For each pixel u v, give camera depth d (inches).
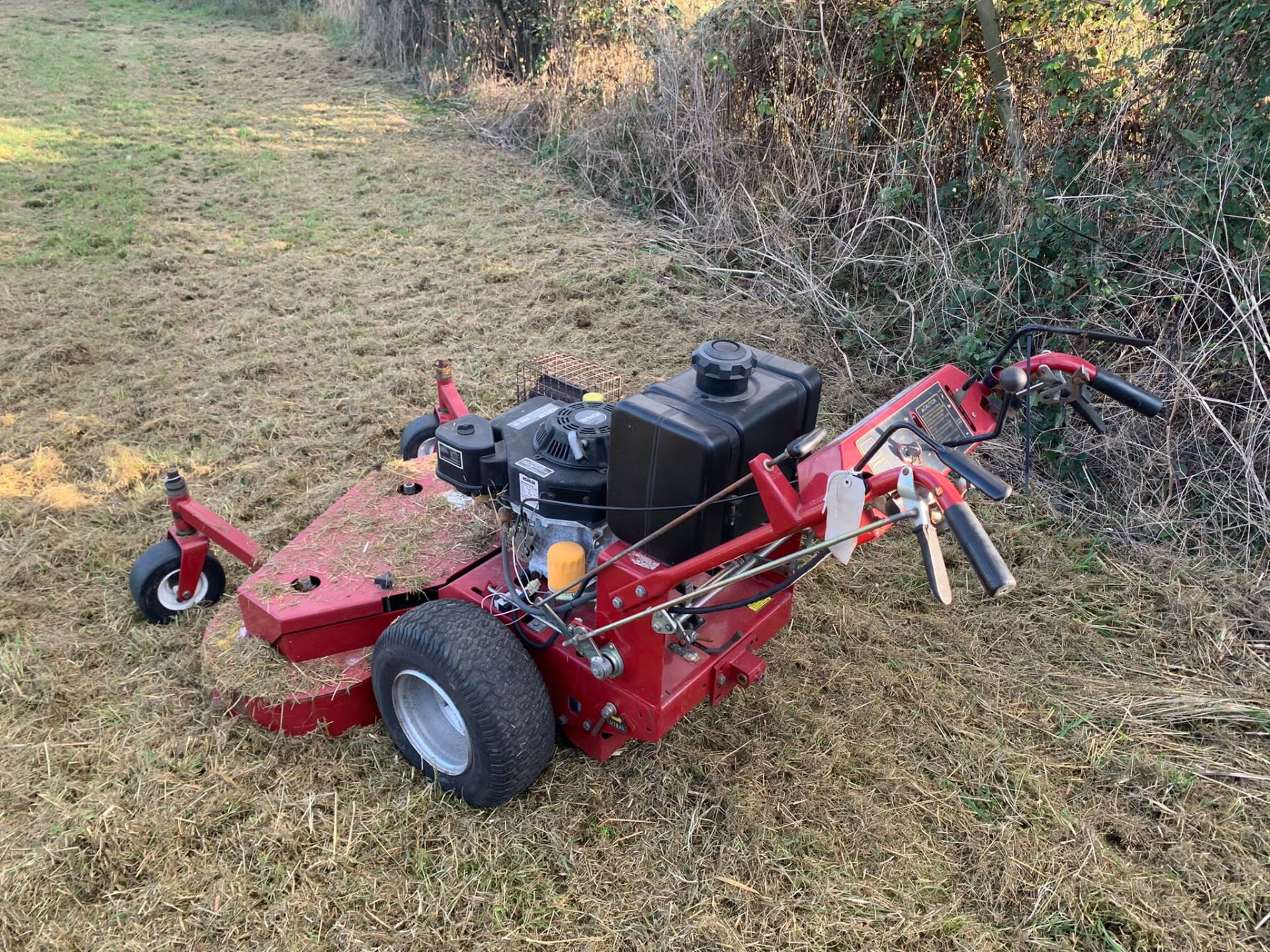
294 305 261.4
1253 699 141.1
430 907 107.7
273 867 111.6
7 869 109.9
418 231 311.9
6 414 207.9
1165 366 185.5
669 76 317.1
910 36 239.5
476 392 219.9
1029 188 218.8
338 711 127.2
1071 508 184.2
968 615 159.2
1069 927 108.4
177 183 346.0
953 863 115.9
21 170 349.7
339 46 561.3
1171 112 196.5
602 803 121.7
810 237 270.8
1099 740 134.3
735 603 113.4
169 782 121.6
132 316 251.8
